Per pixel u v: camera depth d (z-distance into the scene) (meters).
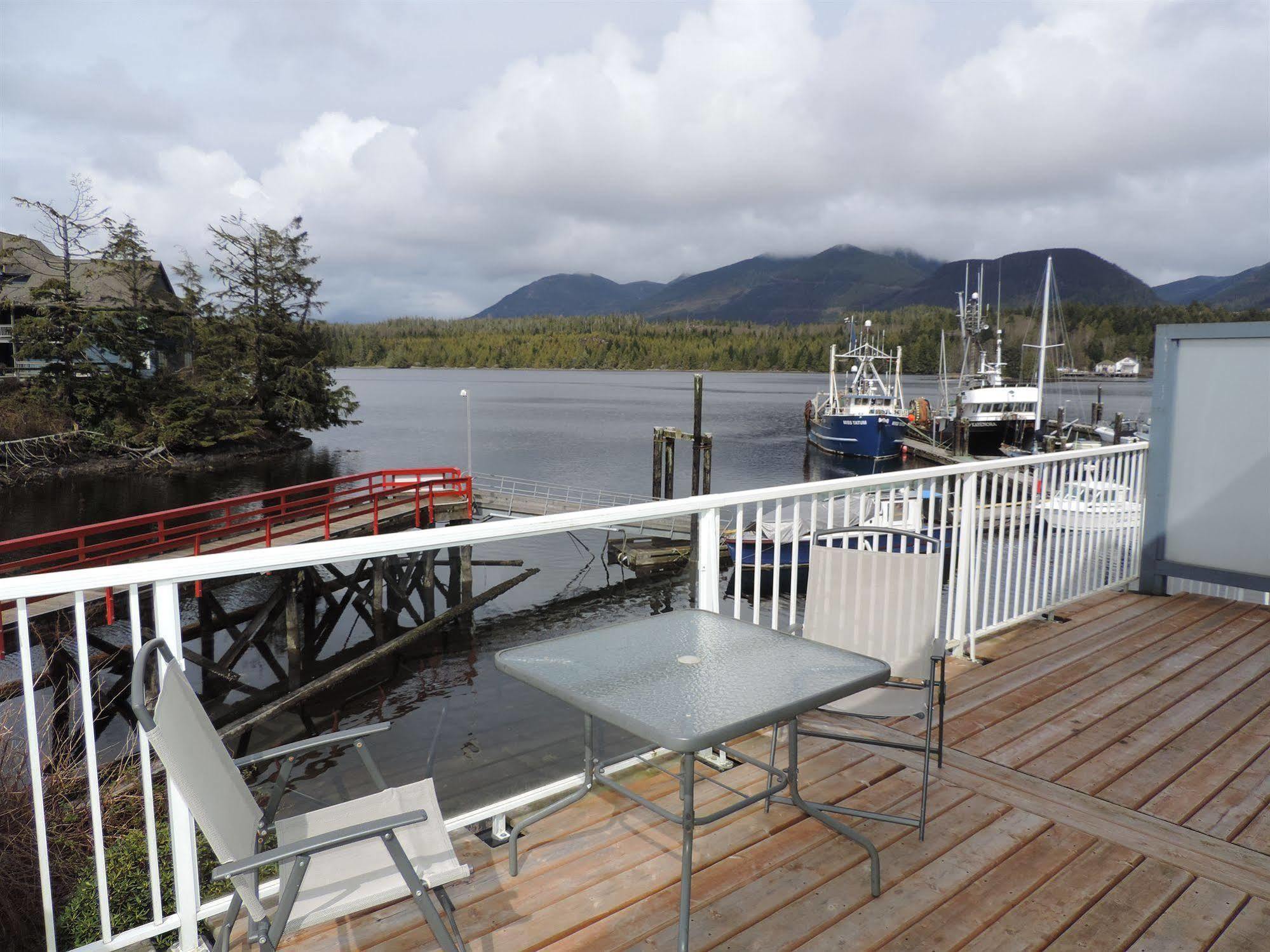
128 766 5.67
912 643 2.71
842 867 2.24
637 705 1.76
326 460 50.06
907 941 1.90
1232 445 4.90
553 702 12.10
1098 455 4.96
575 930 1.97
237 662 15.30
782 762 2.93
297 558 2.03
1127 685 3.70
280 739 11.71
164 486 38.78
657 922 1.99
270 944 1.42
